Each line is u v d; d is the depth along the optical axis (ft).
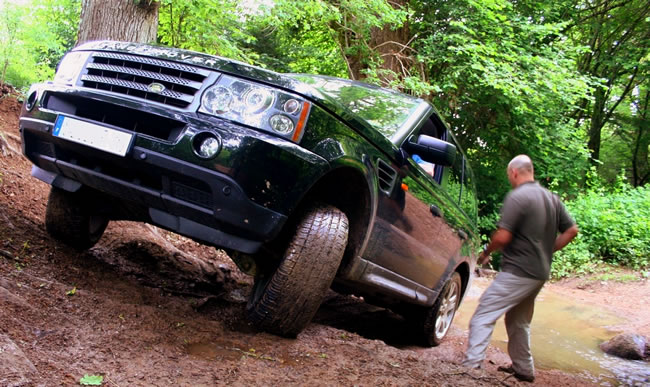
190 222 8.81
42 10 27.81
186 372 6.99
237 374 7.28
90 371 6.33
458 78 39.40
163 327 8.46
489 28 38.65
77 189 10.11
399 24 31.19
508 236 11.60
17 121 22.44
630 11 61.57
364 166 9.41
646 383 13.67
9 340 6.29
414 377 8.80
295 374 7.73
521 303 12.03
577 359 15.47
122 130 8.56
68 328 7.37
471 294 25.98
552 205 11.85
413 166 11.46
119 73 9.25
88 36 18.07
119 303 8.91
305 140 8.41
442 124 13.87
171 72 8.93
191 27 24.09
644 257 34.09
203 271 14.98
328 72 45.01
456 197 15.15
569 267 33.96
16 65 27.66
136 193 8.96
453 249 14.80
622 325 20.72
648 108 73.41
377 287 11.52
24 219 12.42
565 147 44.70
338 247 8.99
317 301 9.02
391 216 10.83
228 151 8.00
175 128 8.43
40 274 9.50
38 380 5.75
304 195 9.09
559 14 47.19
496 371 11.72
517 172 12.26
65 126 9.11
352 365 8.66
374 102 12.37
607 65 62.80
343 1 29.32
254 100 8.36
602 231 36.47
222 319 10.28
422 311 14.89
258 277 9.73
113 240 14.05
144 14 18.43
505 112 43.37
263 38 39.99
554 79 36.91
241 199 8.09
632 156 80.84
